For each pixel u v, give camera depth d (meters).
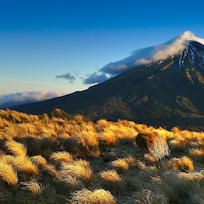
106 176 5.12
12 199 4.08
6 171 4.71
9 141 7.38
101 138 9.09
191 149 8.77
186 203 3.73
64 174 5.20
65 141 8.49
